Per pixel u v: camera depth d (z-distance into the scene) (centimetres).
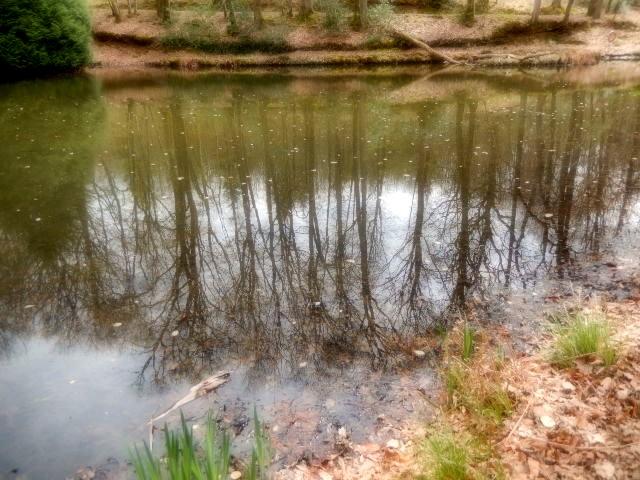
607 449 286
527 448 297
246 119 1377
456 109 1450
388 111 1447
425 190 816
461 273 550
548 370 370
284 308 496
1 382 397
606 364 354
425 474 287
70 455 323
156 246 648
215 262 600
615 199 737
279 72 2275
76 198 818
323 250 622
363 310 488
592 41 2442
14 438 338
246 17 2512
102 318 489
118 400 373
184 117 1409
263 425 341
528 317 461
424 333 446
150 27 2580
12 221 729
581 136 1100
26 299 527
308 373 397
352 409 355
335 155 1028
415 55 2414
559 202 736
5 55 2011
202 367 410
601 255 571
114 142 1155
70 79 2083
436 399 361
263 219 728
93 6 2859
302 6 2647
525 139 1095
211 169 959
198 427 341
